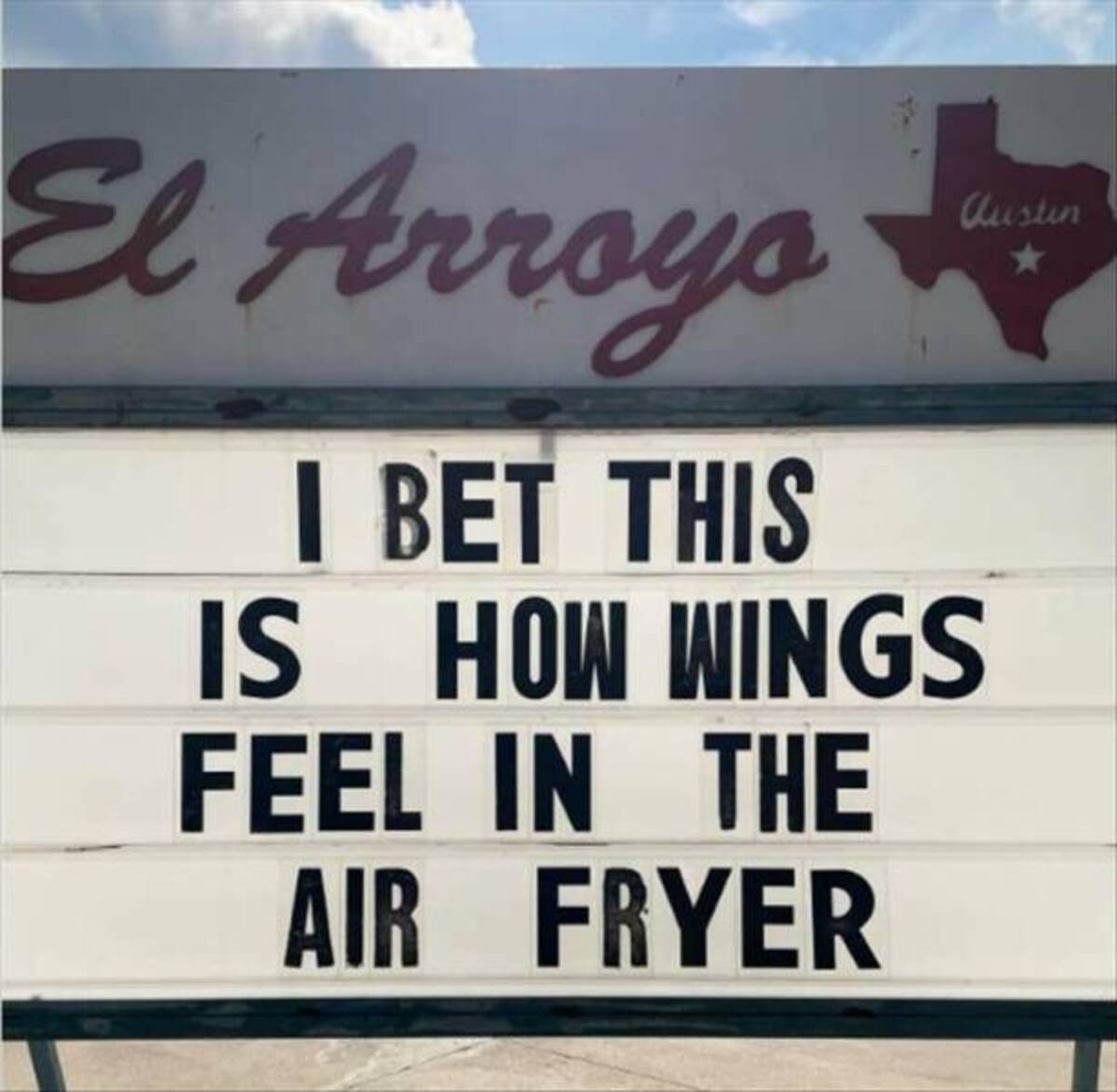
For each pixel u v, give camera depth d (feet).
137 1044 17.58
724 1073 16.46
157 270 10.41
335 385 10.44
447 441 10.44
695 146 10.36
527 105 10.36
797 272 10.34
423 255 10.41
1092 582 10.32
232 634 10.52
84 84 10.39
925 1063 16.81
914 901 10.44
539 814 10.49
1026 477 10.32
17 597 10.48
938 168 10.28
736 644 10.45
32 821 10.51
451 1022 10.50
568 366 10.42
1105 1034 10.32
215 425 10.44
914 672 10.41
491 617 10.48
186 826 10.52
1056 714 10.36
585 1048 17.44
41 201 10.41
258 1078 16.40
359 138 10.40
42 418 10.42
